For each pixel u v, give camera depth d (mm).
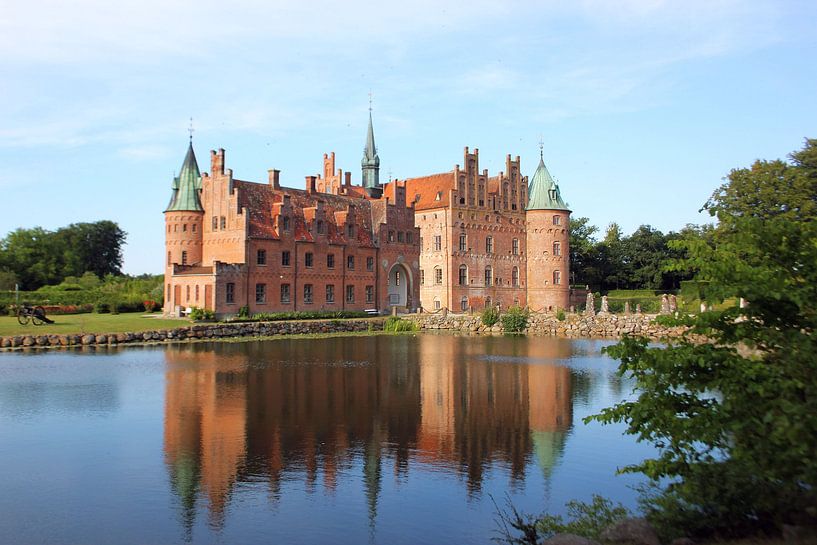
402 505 20062
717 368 14617
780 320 14523
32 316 67938
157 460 24359
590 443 26875
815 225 14109
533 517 18938
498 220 112188
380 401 35031
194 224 83000
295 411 32469
